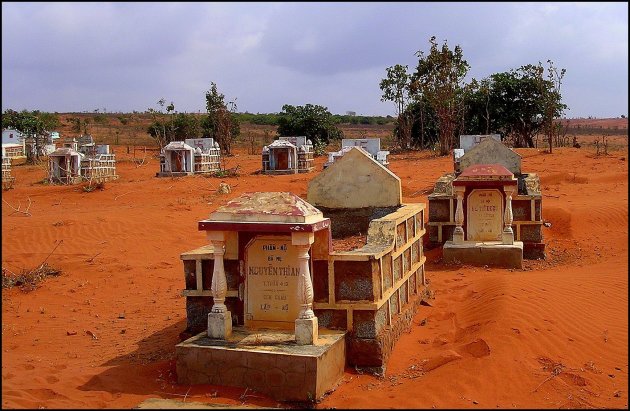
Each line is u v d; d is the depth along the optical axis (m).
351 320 9.16
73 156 38.16
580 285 13.59
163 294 14.85
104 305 13.95
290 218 8.67
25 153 58.22
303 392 8.05
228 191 30.00
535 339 10.10
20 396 7.93
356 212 13.44
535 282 13.45
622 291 13.31
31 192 32.25
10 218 23.59
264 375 8.23
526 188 18.17
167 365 9.39
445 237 18.38
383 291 9.57
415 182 30.22
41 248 19.30
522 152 41.84
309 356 8.04
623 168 32.66
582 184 28.58
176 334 11.41
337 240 12.77
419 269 12.81
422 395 8.19
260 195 9.26
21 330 11.97
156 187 32.59
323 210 13.60
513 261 16.39
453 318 11.73
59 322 12.57
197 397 8.06
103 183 33.00
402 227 11.18
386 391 8.44
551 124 42.09
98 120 99.44
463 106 49.94
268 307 9.48
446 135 46.16
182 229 21.67
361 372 9.05
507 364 9.12
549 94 45.84
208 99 59.44
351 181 13.42
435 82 46.09
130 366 9.45
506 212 16.80
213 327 9.02
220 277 9.09
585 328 10.91
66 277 16.39
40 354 10.40
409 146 55.97
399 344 10.21
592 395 8.48
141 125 96.38
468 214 17.33
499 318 10.82
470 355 9.54
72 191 31.98
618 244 19.03
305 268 8.69
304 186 31.52
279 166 40.03
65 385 8.48
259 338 8.90
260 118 108.00
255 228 8.78
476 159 19.62
